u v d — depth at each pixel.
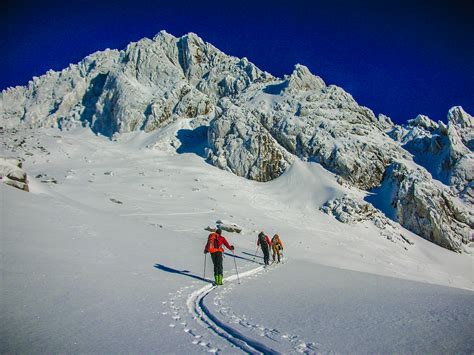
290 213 52.19
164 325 5.56
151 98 100.69
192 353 4.38
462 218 53.66
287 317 6.46
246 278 11.77
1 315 5.25
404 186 56.59
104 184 49.84
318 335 5.32
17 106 126.88
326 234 44.44
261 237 16.66
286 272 13.86
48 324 5.11
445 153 68.94
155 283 8.83
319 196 58.47
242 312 6.75
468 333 5.52
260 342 4.83
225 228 31.80
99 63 124.81
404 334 5.42
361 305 7.74
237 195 55.62
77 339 4.63
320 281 11.78
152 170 63.88
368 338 5.20
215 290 9.16
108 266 9.93
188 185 56.50
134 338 4.84
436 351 4.63
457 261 47.06
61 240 11.99
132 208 37.12
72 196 37.94
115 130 97.69
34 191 22.48
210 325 5.77
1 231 11.45
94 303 6.42
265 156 68.94
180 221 32.59
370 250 41.97
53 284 7.30
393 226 52.62
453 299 9.12
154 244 15.16
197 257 14.08
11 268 7.98
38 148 71.50
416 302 8.31
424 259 45.78
